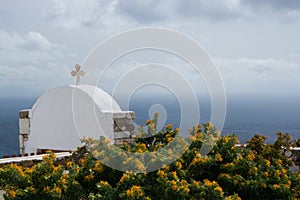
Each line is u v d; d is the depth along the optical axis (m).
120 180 4.86
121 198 4.73
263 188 5.29
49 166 5.18
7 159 8.80
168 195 4.73
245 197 5.32
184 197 4.71
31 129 11.16
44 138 10.91
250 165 5.42
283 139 7.32
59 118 10.72
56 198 4.89
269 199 5.30
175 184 4.71
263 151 6.80
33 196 5.02
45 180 5.11
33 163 8.65
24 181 5.08
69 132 10.58
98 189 4.96
